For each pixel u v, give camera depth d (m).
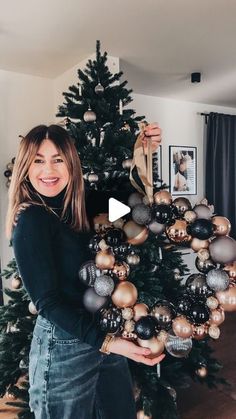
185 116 3.68
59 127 0.91
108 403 1.03
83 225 0.94
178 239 0.91
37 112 2.76
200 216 0.91
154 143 0.97
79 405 0.93
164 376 1.57
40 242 0.80
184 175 3.71
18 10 1.70
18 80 2.66
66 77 2.63
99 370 1.00
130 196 1.00
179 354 0.87
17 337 1.53
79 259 0.90
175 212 0.92
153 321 0.84
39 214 0.83
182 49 2.24
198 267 0.91
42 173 0.86
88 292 0.88
